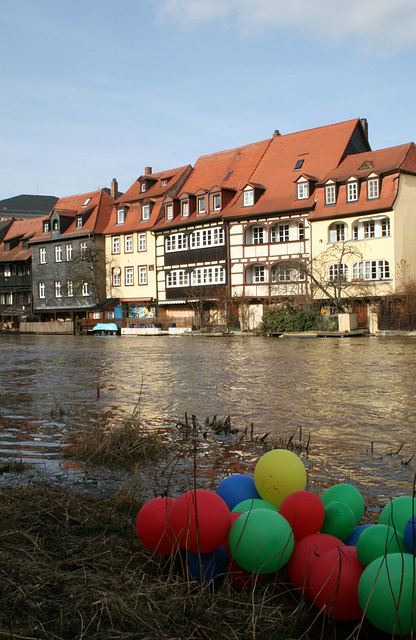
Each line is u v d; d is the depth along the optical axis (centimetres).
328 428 859
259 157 4956
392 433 823
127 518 479
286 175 4562
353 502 410
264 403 1085
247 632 310
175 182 5328
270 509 381
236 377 1501
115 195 6231
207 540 343
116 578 361
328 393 1198
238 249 4584
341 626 328
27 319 6378
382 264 3812
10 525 449
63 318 6181
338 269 3766
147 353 2508
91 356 2377
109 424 898
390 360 1930
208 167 5328
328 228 4062
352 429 852
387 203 3781
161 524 365
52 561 382
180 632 306
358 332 3609
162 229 5147
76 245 5925
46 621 311
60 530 445
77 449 723
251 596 348
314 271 4050
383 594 288
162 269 5219
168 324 4928
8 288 6844
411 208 3872
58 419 943
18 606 325
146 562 380
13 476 624
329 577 318
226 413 988
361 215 3891
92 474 632
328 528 373
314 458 689
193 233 4925
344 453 712
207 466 660
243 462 675
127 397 1177
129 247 5534
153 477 617
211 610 325
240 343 3144
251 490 432
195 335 4425
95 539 429
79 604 324
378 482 595
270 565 340
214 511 348
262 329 4016
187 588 343
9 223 7394
